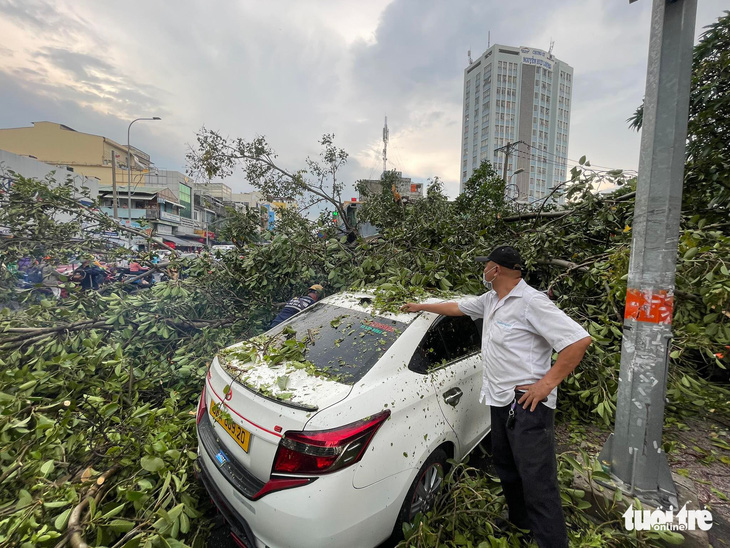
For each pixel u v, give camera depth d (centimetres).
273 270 495
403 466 200
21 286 598
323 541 169
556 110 9375
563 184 534
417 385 226
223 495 203
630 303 236
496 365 213
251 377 220
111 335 388
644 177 227
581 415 364
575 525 227
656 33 221
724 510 238
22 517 188
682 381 330
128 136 2475
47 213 590
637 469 230
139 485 220
